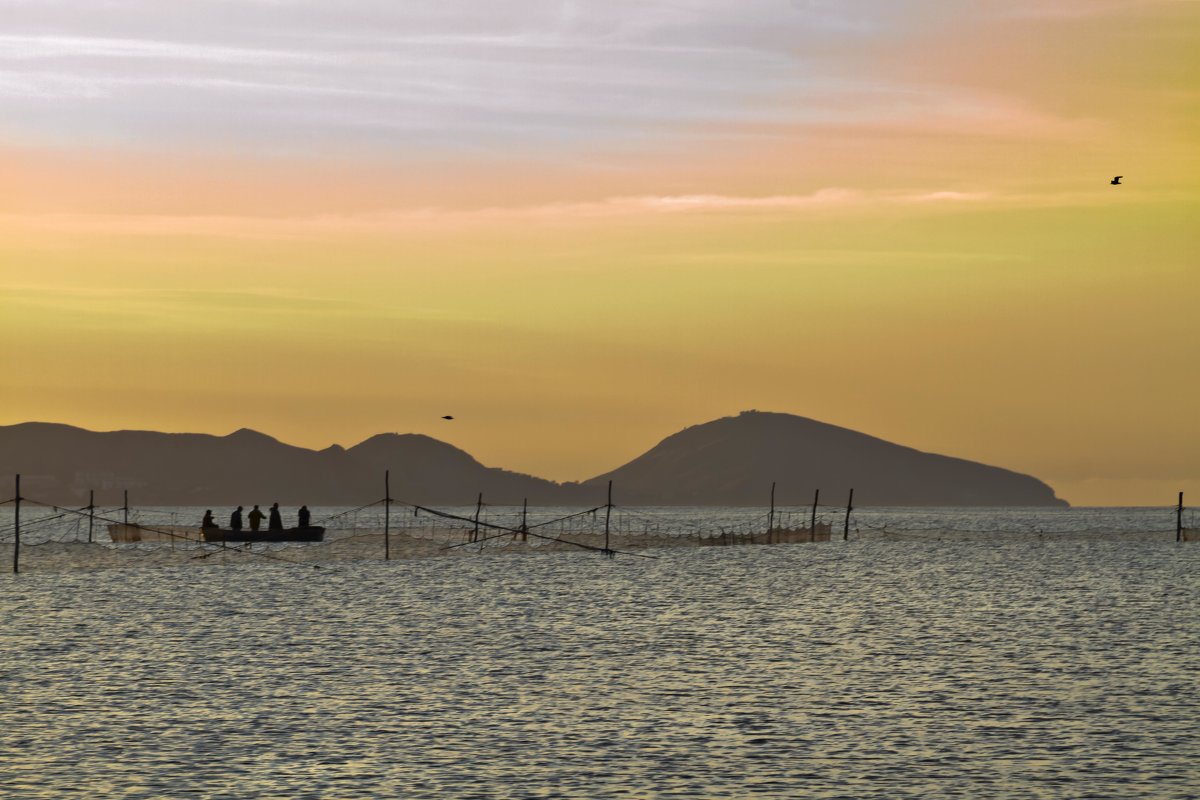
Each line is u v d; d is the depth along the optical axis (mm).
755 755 43938
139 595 102438
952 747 45094
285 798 38594
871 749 44812
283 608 92125
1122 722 49219
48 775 40938
